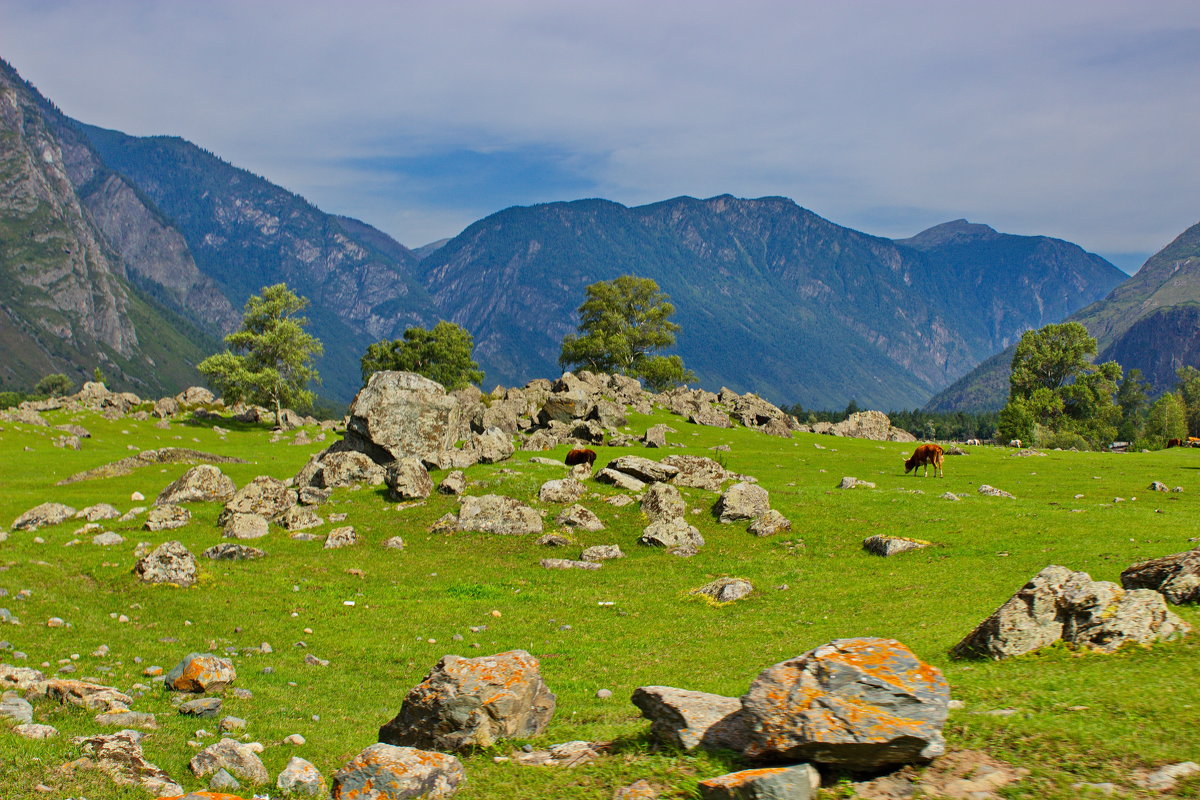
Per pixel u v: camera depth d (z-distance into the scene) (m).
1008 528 42.38
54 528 48.28
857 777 14.12
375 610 34.91
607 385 145.88
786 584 37.38
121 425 118.31
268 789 16.31
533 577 40.97
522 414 116.31
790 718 14.60
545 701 19.50
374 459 66.00
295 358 141.88
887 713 14.21
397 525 49.88
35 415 111.62
